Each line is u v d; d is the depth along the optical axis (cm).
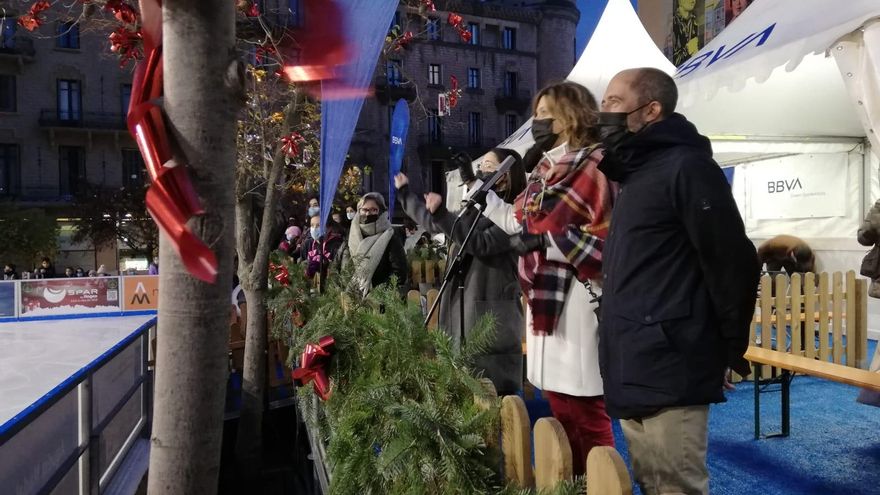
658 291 165
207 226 108
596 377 222
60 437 240
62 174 3591
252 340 440
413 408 164
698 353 161
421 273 842
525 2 4819
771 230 809
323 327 258
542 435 154
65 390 237
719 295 160
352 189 966
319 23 215
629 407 166
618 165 179
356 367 237
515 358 262
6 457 184
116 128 3641
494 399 175
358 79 215
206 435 114
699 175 161
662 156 170
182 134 107
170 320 112
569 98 227
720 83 379
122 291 737
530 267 235
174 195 102
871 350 613
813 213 742
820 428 385
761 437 370
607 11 680
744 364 173
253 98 419
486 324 200
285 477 442
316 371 239
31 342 538
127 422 363
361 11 211
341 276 353
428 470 156
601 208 209
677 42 1226
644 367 164
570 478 145
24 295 693
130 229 3234
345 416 206
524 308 463
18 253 2828
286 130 400
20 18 262
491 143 4531
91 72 3584
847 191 702
